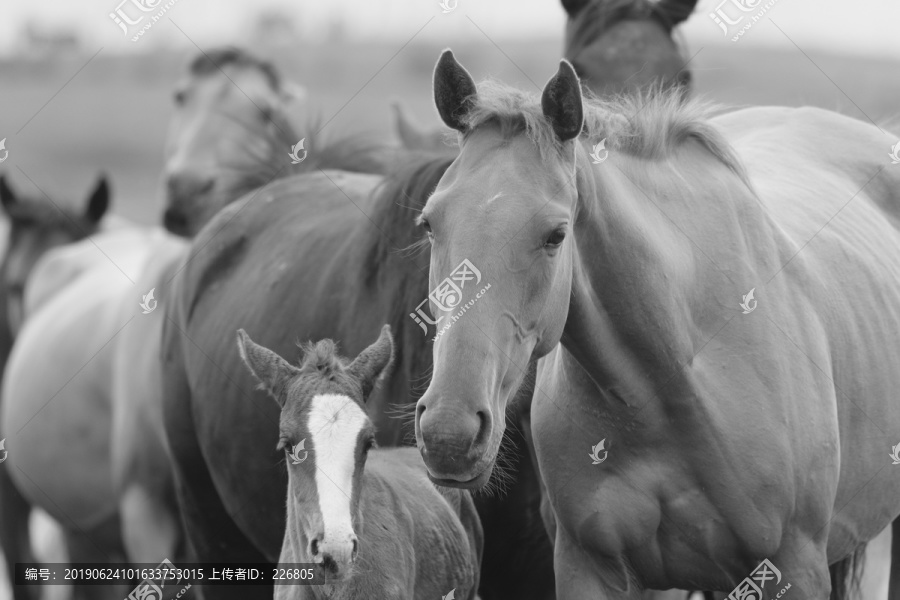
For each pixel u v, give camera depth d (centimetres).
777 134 1011
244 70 1549
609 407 768
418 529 987
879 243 930
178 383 1172
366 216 1029
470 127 688
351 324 991
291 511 914
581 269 721
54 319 1638
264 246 1136
